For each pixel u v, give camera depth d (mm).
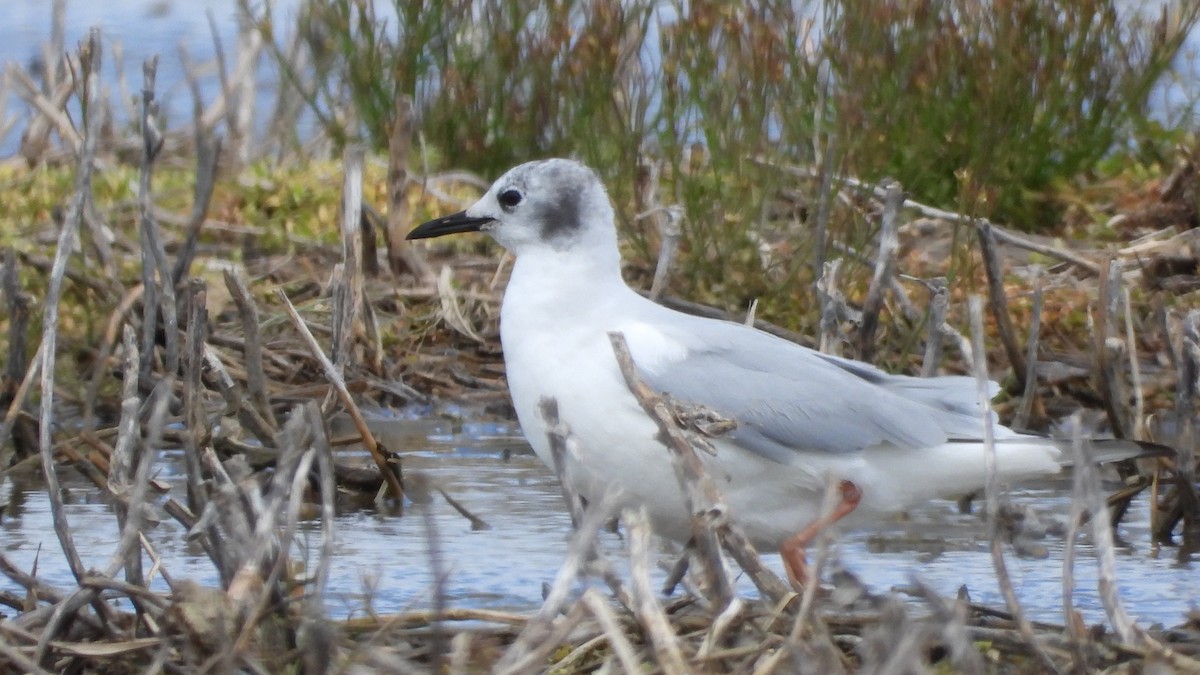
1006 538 9906
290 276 15750
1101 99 17875
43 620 7738
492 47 18109
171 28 27844
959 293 14875
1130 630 7500
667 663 6621
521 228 9898
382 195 17219
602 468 9492
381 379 14234
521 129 17906
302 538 10391
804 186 16656
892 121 15945
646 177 15727
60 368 13391
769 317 14711
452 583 9461
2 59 25156
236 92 21281
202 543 8227
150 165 11609
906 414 9641
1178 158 17750
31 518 10844
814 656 6926
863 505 9750
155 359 13211
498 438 13320
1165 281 15047
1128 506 11602
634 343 9547
